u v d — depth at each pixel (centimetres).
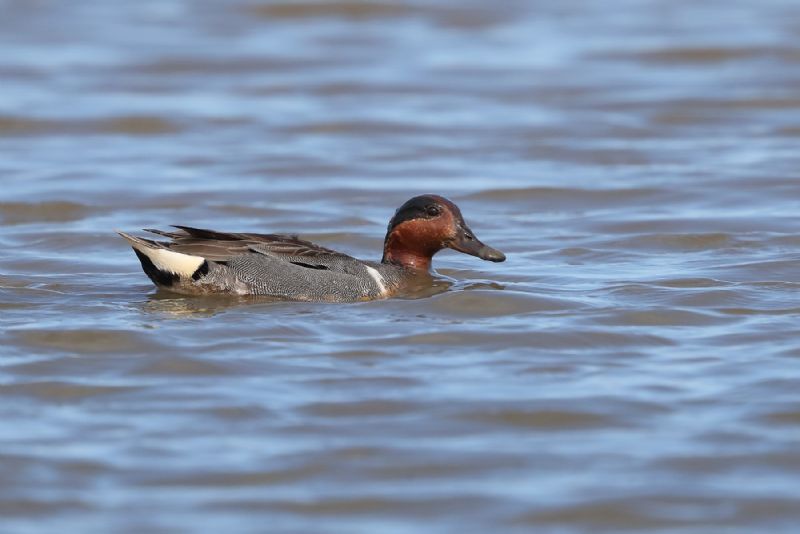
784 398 1201
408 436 1127
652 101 3084
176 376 1277
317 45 3725
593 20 4069
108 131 2850
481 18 4100
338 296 1559
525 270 1777
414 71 3428
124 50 3631
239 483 1035
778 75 3303
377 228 2102
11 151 2672
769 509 987
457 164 2573
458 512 988
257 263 1561
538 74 3388
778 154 2594
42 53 3581
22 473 1045
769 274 1708
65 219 2172
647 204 2253
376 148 2708
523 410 1181
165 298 1575
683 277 1691
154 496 1010
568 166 2558
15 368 1296
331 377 1273
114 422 1155
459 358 1338
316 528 962
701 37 3734
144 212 2212
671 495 1009
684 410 1180
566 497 1009
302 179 2459
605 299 1577
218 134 2828
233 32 3888
